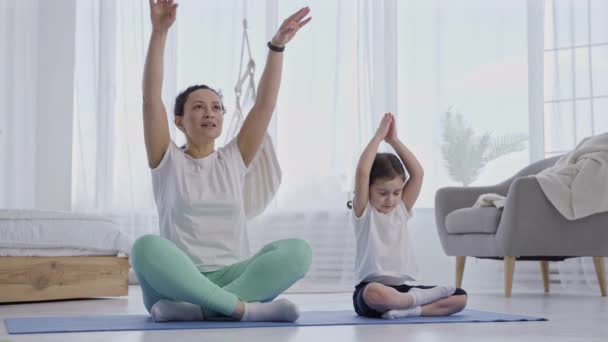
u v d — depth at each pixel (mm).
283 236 5281
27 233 3396
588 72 5055
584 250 3855
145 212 5367
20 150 5488
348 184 5305
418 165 2662
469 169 5254
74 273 3539
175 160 2332
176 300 2191
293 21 2408
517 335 1907
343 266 5168
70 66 5555
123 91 5461
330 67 5418
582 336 1893
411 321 2270
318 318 2377
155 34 2307
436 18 5371
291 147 5379
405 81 5402
